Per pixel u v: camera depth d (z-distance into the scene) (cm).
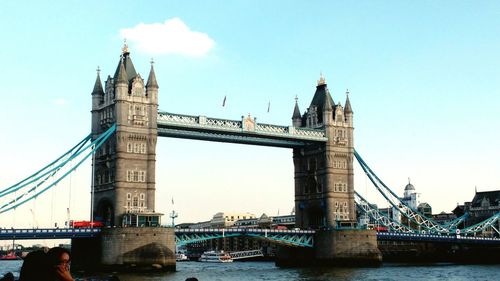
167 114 12756
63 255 1163
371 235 14462
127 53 13062
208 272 11794
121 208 11894
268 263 19300
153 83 12625
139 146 12319
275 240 14025
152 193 12275
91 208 12625
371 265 14200
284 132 14250
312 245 14738
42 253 1166
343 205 15162
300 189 15800
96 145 12681
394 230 16362
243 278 10075
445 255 18738
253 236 13600
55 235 11106
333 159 15175
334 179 15100
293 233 14275
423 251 19938
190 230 12575
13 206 10919
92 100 12975
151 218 11788
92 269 11819
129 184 12069
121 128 12088
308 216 15612
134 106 12350
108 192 12250
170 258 11494
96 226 11994
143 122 12362
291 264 15475
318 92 15875
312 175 15425
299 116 16150
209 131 13238
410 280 9575
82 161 11750
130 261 11188
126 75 12412
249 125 13650
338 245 14262
